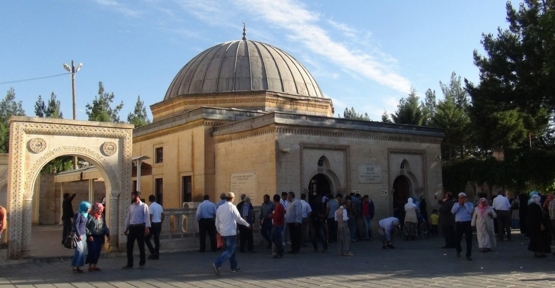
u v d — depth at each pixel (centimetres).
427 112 4644
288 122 1986
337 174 2125
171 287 938
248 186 2075
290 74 2864
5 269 1230
